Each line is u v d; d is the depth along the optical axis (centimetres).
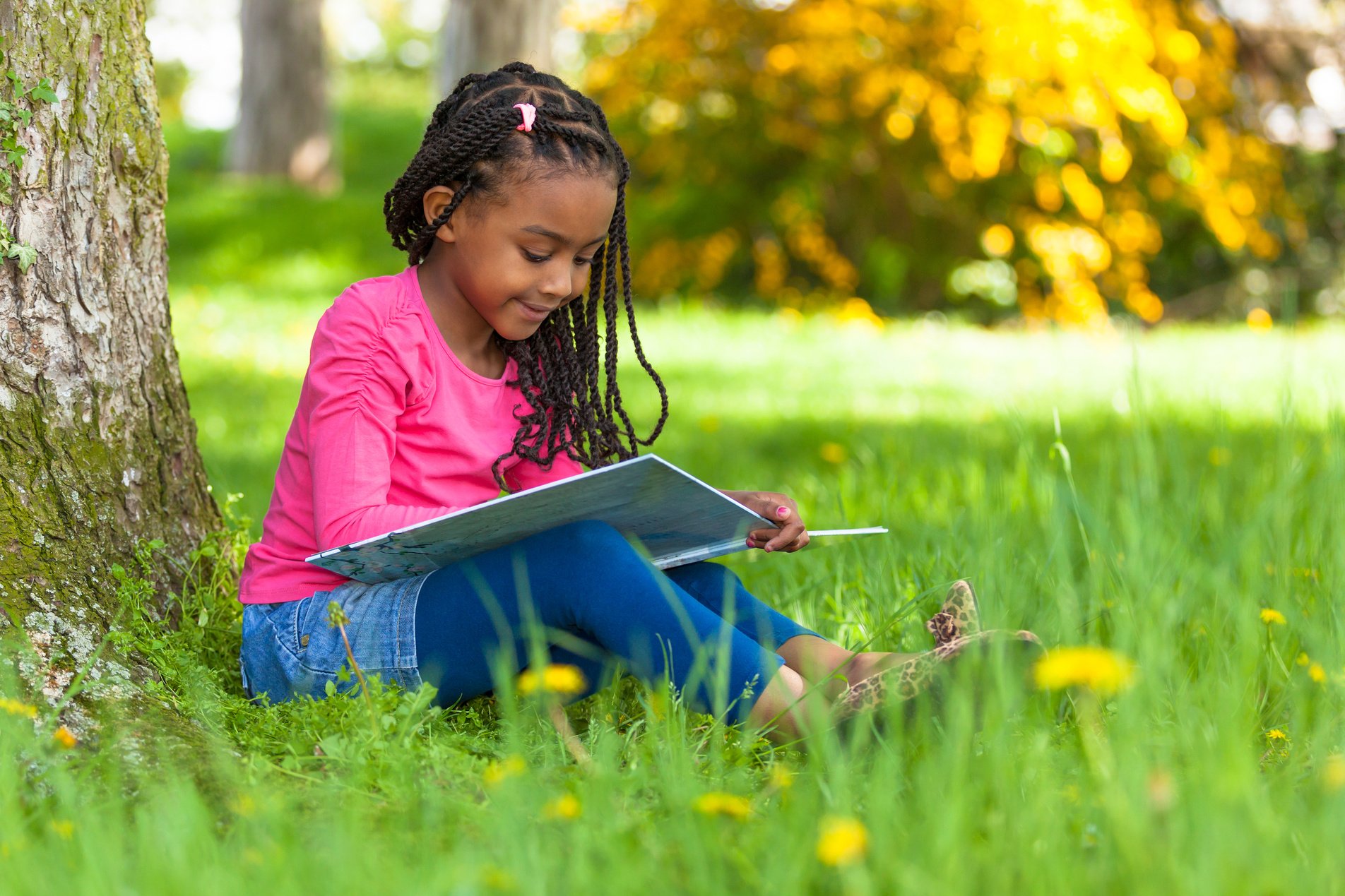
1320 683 213
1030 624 243
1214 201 1215
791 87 1231
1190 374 709
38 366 236
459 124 219
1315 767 181
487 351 237
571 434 246
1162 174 1240
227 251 1230
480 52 959
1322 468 328
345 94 2984
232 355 776
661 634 198
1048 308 1243
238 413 595
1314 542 275
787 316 1139
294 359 768
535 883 138
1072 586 241
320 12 1565
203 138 1944
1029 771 172
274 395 648
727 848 155
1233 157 1263
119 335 249
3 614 216
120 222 250
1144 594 227
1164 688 207
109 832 156
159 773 184
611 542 204
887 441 514
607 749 184
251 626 227
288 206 1343
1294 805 167
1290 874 142
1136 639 215
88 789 177
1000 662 178
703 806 158
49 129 237
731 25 1216
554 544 205
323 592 221
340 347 220
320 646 217
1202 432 534
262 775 182
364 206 1380
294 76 1556
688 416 629
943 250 1281
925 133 1227
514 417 238
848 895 142
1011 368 828
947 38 1142
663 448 545
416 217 233
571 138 220
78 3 240
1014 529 297
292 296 1076
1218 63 1212
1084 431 557
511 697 182
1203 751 169
